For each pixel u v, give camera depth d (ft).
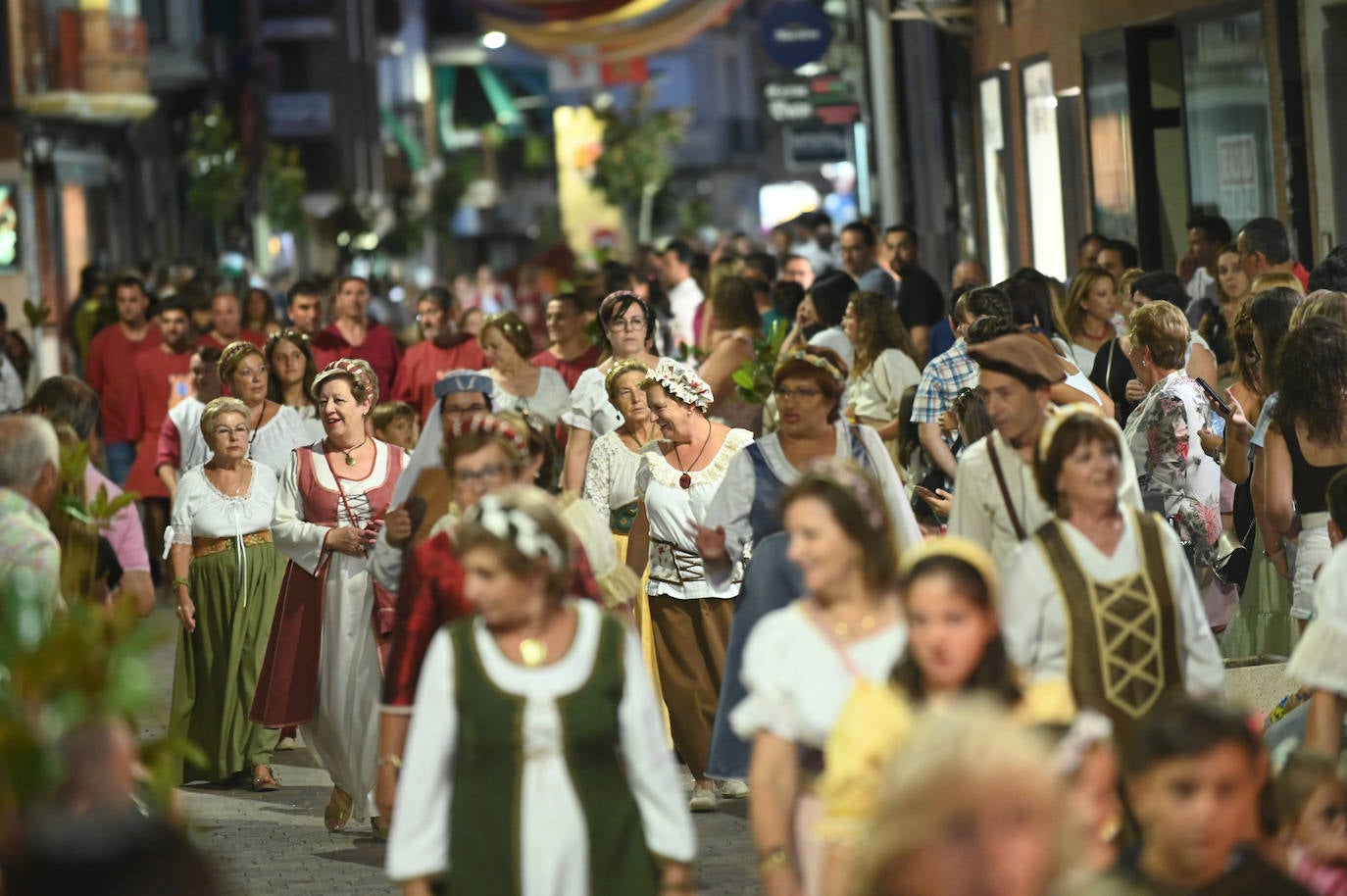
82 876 21.85
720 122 560.61
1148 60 118.83
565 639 35.70
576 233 521.65
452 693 35.35
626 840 35.42
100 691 31.37
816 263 190.60
